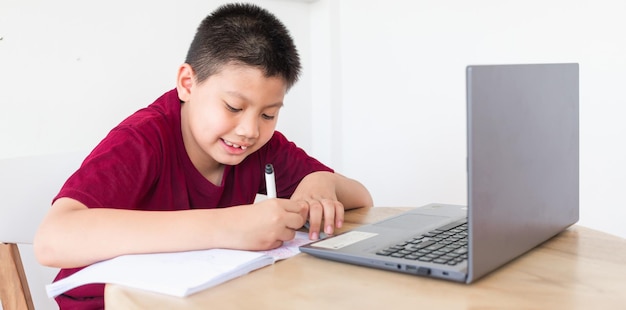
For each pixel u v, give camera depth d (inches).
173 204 40.8
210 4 77.0
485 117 23.2
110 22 67.5
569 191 32.4
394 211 42.6
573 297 22.8
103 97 67.8
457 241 29.3
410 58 83.5
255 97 36.5
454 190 80.7
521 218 26.9
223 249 28.9
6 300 37.1
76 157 41.7
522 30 72.1
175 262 26.7
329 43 89.8
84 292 34.4
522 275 25.4
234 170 45.0
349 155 93.1
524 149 26.7
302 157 48.9
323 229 35.6
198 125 39.0
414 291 23.5
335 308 21.7
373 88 88.4
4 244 37.0
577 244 30.6
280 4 86.0
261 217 29.7
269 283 24.7
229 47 36.3
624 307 21.8
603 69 66.1
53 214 29.9
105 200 32.5
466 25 77.0
